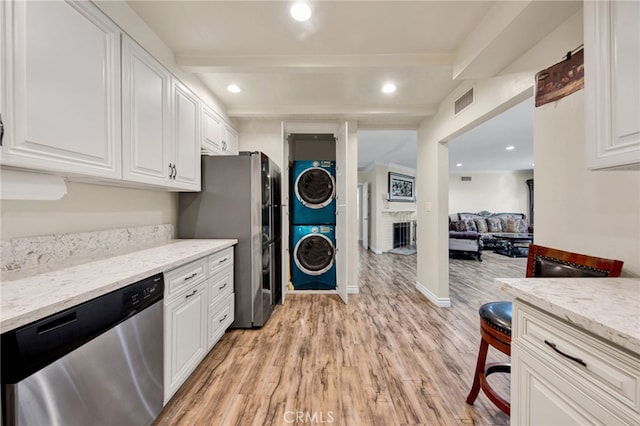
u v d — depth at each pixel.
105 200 1.63
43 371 0.76
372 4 1.49
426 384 1.61
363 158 6.17
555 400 0.76
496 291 3.48
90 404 0.89
